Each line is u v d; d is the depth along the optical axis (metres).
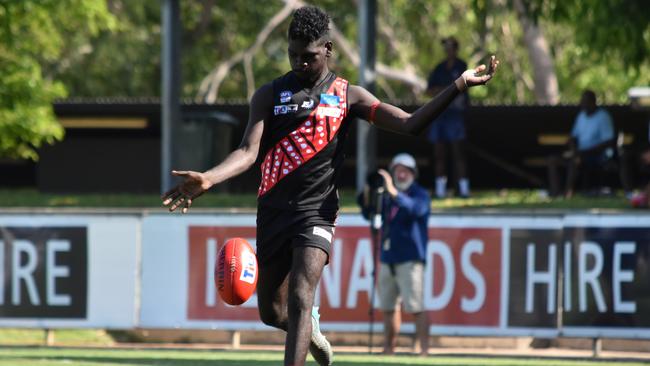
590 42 59.78
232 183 60.03
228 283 17.27
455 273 37.00
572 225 36.28
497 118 62.16
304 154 17.00
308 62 16.95
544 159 63.94
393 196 34.66
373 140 47.59
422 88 98.81
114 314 38.12
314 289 16.78
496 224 36.78
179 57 50.97
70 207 53.00
